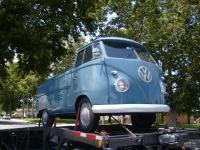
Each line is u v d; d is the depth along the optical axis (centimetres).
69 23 1362
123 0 2455
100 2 1576
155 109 840
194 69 2436
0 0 1205
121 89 818
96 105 823
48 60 1355
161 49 2473
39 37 1240
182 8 1877
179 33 2370
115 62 830
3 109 9169
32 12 1263
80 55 934
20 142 1092
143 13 2441
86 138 782
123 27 2488
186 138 793
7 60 1322
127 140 734
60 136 909
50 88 1120
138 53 880
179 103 2452
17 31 1195
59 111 1041
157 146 761
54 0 1302
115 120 892
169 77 2445
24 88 6562
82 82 884
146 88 848
